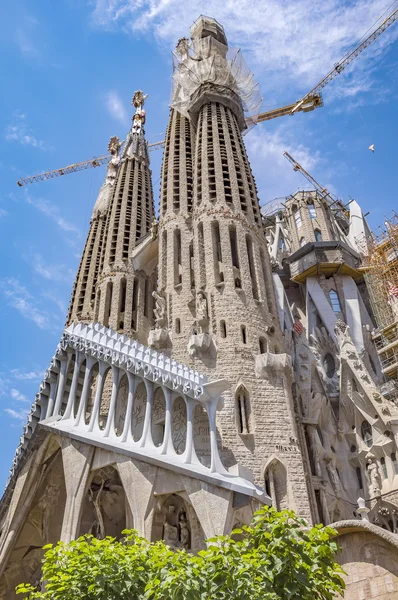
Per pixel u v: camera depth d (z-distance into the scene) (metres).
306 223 86.19
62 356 49.97
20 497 45.56
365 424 53.25
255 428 42.94
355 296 70.69
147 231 77.44
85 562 23.56
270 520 22.08
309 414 51.00
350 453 53.00
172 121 72.88
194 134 68.81
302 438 48.31
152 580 21.25
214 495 36.97
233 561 20.45
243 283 51.12
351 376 55.19
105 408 53.94
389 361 63.34
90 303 75.75
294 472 41.53
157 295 55.72
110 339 47.25
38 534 46.19
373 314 71.81
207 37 73.88
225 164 60.34
